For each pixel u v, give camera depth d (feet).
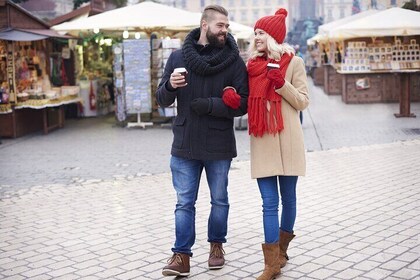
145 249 16.96
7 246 17.67
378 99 63.00
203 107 14.12
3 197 24.61
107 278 14.66
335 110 56.65
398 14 54.39
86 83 57.57
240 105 14.16
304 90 14.25
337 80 74.84
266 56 14.47
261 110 13.98
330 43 74.54
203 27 14.55
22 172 30.30
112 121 53.93
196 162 14.76
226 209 14.99
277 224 14.10
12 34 43.11
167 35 54.19
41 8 68.23
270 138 14.05
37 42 49.34
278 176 14.88
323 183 25.09
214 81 14.38
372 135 39.42
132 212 21.39
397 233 17.47
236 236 17.85
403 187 23.75
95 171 30.04
